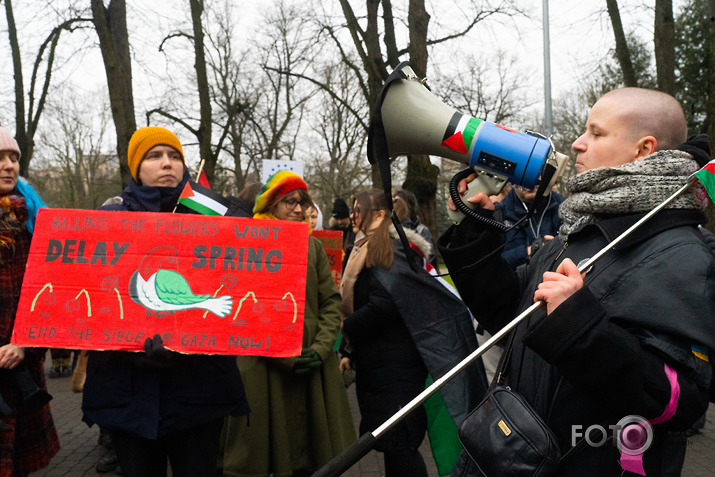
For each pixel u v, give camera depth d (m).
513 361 1.61
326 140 30.19
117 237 2.30
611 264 1.43
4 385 2.65
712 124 8.88
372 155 1.75
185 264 2.30
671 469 1.41
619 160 1.54
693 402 1.29
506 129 1.61
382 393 3.12
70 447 4.68
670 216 1.41
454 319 3.17
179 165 2.57
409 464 3.08
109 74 11.24
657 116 1.52
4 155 2.74
